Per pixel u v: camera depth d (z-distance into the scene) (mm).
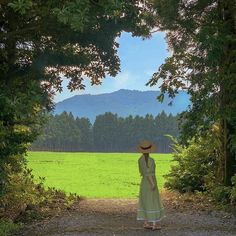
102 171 36594
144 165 11281
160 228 10938
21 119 11508
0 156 11234
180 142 15695
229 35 13516
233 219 12211
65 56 14211
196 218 12406
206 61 13820
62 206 14719
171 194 19109
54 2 10297
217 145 17859
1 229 10359
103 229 10781
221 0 14492
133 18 13180
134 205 15664
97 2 10156
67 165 41969
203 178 18484
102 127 155625
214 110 14312
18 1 8906
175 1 14766
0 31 12672
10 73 13398
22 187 13961
